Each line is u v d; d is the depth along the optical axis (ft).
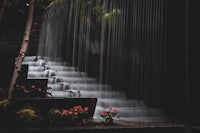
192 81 49.83
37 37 79.41
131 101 62.64
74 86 63.87
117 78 70.23
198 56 51.06
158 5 62.85
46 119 29.86
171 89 59.57
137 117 53.88
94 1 45.50
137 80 66.74
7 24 57.21
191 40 51.55
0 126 27.78
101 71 73.05
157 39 63.46
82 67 76.48
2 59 55.06
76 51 77.77
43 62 73.15
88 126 29.73
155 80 63.26
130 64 68.44
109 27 71.82
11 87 31.99
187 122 31.17
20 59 32.68
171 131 30.60
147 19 65.62
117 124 31.63
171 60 60.54
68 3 70.38
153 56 64.13
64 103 34.42
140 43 66.95
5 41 81.35
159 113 57.11
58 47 79.00
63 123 29.78
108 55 72.38
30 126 28.50
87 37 75.77
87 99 35.78
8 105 31.12
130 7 68.90
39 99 33.17
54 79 63.82
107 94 65.26
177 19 59.00
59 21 75.46
